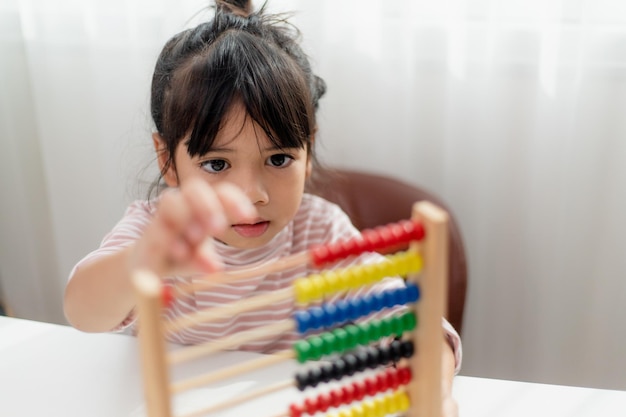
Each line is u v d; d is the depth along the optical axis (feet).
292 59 2.78
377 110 4.06
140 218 2.87
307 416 2.07
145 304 1.32
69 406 2.11
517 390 2.19
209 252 1.51
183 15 3.96
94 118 4.42
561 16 3.61
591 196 3.96
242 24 2.84
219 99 2.46
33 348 2.41
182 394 2.15
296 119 2.60
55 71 4.33
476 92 3.91
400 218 3.61
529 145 3.95
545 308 4.32
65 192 4.66
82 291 2.25
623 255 4.06
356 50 3.95
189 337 2.94
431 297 1.65
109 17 4.10
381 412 1.84
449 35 3.81
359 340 1.70
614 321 4.24
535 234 4.15
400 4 3.79
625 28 3.58
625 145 3.81
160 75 2.82
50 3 4.17
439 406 1.75
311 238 3.11
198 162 2.57
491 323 4.44
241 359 2.35
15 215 4.85
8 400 2.14
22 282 5.07
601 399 2.14
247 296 2.89
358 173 3.77
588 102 3.76
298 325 1.64
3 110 4.53
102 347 2.42
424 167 4.15
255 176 2.56
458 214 4.21
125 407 2.11
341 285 1.62
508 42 3.74
